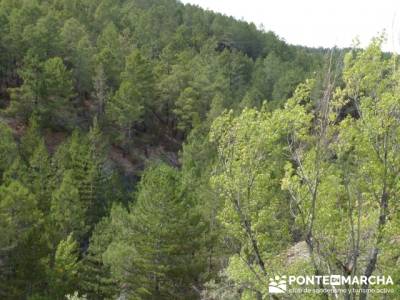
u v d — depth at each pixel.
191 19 135.88
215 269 30.23
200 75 78.94
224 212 13.59
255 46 137.62
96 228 39.72
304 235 12.52
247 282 14.20
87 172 50.84
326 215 12.22
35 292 30.06
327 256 12.41
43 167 50.09
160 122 80.31
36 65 62.69
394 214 11.86
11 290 28.78
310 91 12.31
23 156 55.25
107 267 34.38
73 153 52.72
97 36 92.69
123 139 68.62
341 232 12.45
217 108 68.94
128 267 28.19
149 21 110.75
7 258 31.20
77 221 43.25
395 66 11.86
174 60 89.31
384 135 11.90
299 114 12.09
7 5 78.88
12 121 63.31
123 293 29.92
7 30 69.56
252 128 12.98
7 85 71.44
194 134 64.56
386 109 11.59
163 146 76.12
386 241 11.84
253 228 13.06
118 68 76.94
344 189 12.31
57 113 65.12
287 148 12.49
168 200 27.34
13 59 71.12
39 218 35.47
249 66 109.19
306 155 12.58
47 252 31.55
